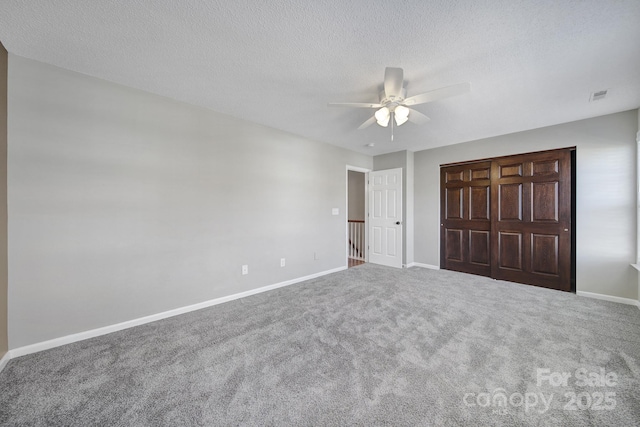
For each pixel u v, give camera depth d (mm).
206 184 2838
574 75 2115
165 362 1799
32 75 1917
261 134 3348
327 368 1728
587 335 2146
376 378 1625
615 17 1465
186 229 2691
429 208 4672
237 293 3096
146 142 2438
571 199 3275
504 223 3803
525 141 3590
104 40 1710
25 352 1884
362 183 6660
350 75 2145
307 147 3951
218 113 2936
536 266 3520
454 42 1715
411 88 2324
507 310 2684
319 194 4148
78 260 2100
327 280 3875
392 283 3689
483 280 3812
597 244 3043
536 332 2203
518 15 1464
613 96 2508
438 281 3775
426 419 1312
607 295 2977
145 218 2430
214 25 1566
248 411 1368
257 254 3307
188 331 2254
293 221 3754
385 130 3566
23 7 1401
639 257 2754
